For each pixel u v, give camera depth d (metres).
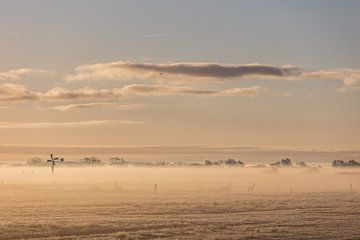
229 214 112.56
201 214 112.19
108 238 78.38
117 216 106.06
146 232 84.19
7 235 80.88
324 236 82.38
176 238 78.50
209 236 80.69
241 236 81.06
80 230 86.38
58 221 96.19
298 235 83.00
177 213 113.50
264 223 97.06
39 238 79.12
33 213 111.00
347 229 89.75
